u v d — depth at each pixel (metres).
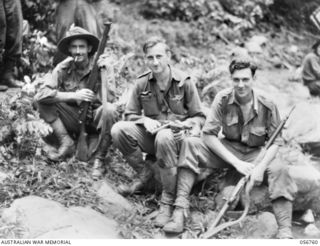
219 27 8.94
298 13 10.18
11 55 5.91
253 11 9.41
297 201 4.98
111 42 7.47
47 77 5.12
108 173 5.29
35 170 4.96
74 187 4.86
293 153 5.79
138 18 8.91
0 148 5.13
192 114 5.02
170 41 8.44
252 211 4.91
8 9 5.71
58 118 5.25
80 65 5.22
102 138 5.12
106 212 4.76
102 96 5.11
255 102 4.77
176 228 4.58
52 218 4.42
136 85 4.97
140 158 5.07
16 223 4.37
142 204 5.00
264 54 8.87
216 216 4.81
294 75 8.43
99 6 6.66
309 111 6.55
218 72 7.03
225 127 4.89
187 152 4.75
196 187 5.16
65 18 6.13
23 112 5.19
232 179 4.96
